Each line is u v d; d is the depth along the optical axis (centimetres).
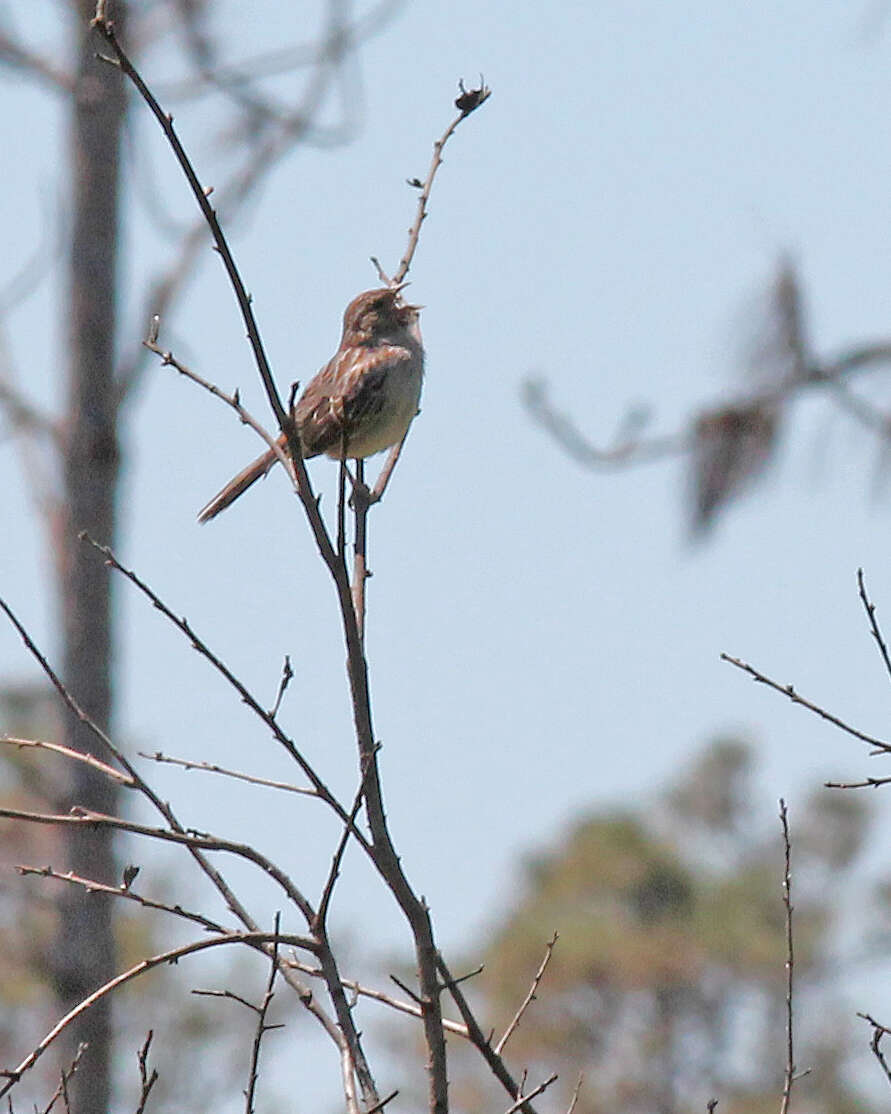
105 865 1291
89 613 1324
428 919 757
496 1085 2250
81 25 1385
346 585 750
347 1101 716
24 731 1905
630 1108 2291
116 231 1368
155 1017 1992
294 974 780
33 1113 734
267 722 747
